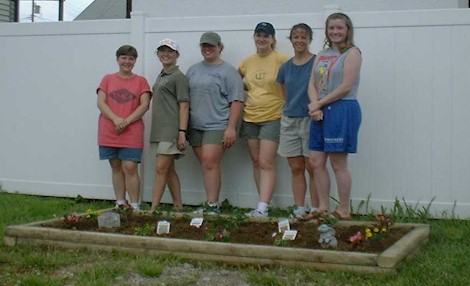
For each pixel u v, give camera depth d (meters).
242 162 6.46
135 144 6.24
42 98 7.23
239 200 6.47
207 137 6.06
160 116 6.08
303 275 3.89
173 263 4.20
